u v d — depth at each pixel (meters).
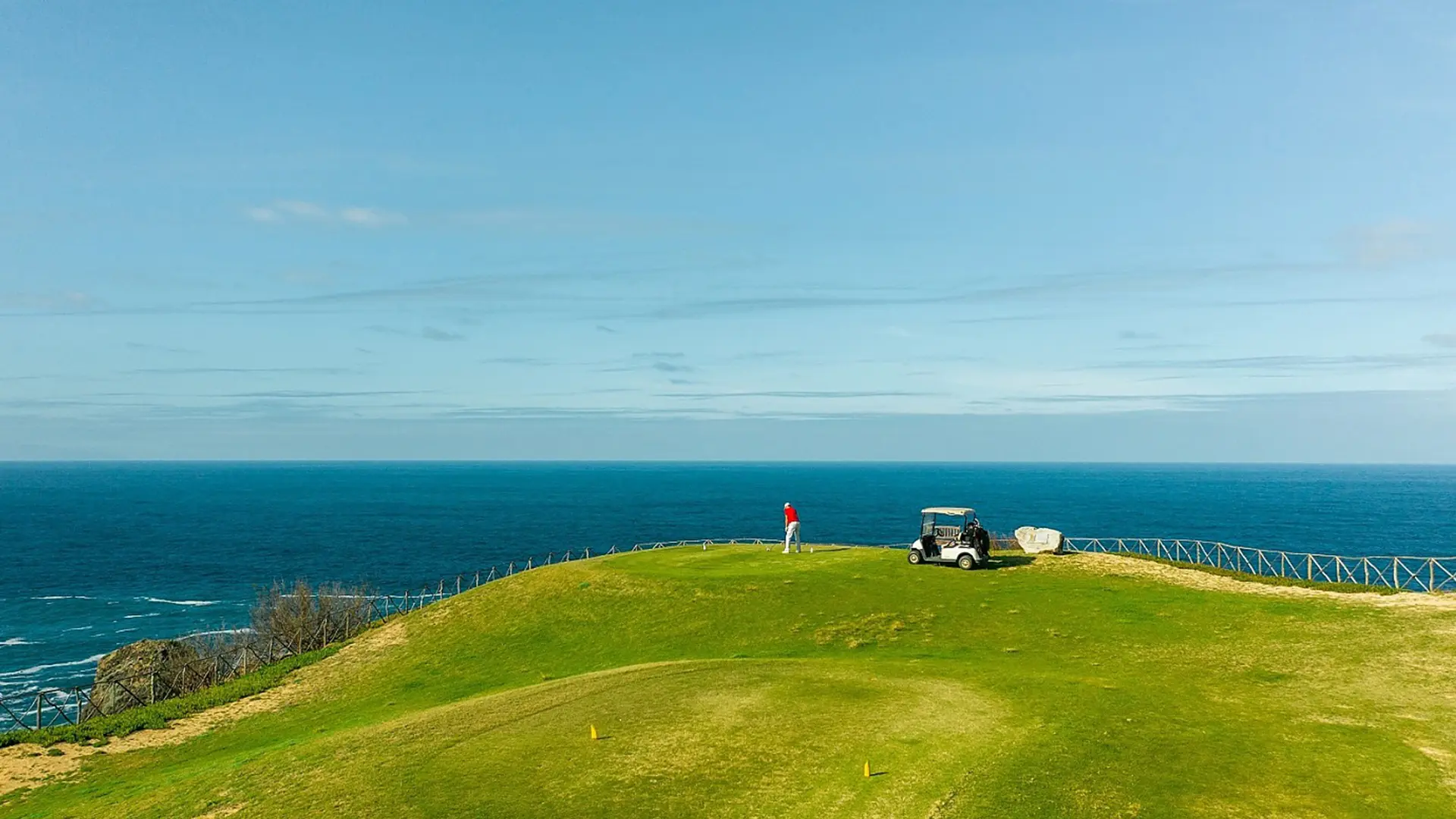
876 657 36.59
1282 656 33.28
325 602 60.47
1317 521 180.75
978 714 26.77
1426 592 42.75
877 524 179.88
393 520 197.62
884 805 20.11
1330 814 19.48
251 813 22.36
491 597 54.53
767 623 43.53
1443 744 23.58
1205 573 49.66
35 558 133.00
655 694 30.25
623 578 52.75
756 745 24.25
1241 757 22.92
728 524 183.62
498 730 27.28
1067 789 20.83
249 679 45.94
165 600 99.44
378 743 26.91
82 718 48.88
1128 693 29.16
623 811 20.28
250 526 182.75
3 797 28.78
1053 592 45.34
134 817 23.89
